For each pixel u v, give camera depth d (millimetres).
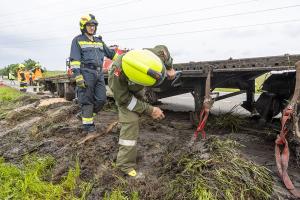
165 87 5496
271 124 4730
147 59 2975
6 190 3221
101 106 4918
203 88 5145
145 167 3613
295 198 2795
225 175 2859
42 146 4664
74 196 3195
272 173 3246
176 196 2834
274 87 4586
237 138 4605
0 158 4254
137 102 3371
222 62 4301
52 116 6027
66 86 9141
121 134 3455
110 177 3404
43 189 3289
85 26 4602
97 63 4672
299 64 2928
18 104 9594
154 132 5059
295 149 3641
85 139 4488
